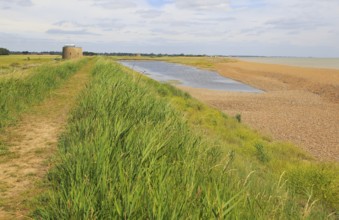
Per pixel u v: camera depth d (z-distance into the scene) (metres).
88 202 3.14
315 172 8.58
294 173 8.83
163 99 10.52
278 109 33.62
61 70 20.72
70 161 4.45
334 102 39.12
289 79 66.12
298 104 37.31
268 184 6.02
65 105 11.38
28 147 6.57
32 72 15.24
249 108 33.94
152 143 4.68
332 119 28.67
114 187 3.43
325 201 7.68
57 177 4.57
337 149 19.11
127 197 3.08
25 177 4.96
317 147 19.50
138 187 3.26
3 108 9.03
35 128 8.17
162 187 3.21
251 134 18.41
